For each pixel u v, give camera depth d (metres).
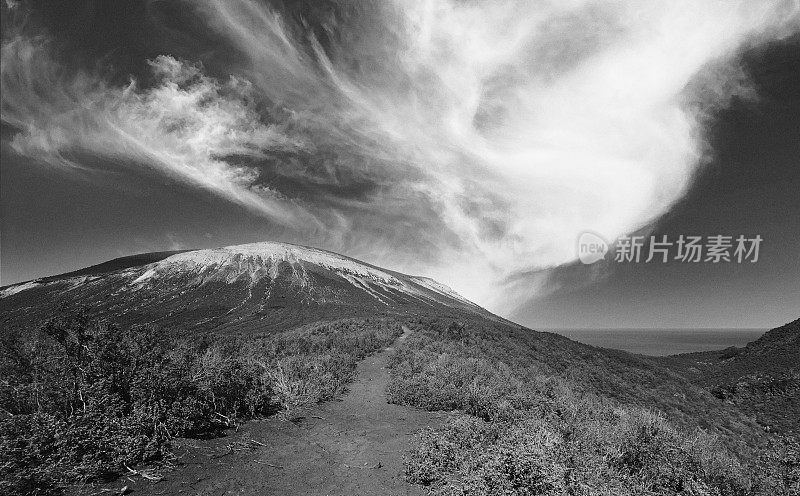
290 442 6.74
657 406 21.67
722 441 16.17
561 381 18.62
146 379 6.57
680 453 6.65
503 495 4.48
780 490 6.16
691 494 5.69
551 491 4.54
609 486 5.07
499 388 11.31
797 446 7.12
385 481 5.39
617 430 7.43
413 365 14.59
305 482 5.23
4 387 5.81
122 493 4.39
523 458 4.93
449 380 11.80
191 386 7.10
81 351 6.73
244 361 10.36
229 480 5.05
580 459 5.43
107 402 5.82
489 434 6.69
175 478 4.90
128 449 5.06
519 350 25.45
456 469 5.40
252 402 7.97
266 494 4.79
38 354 6.48
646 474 6.03
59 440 4.75
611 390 22.86
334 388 10.96
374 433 7.61
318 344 18.91
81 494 4.26
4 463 4.23
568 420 8.20
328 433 7.42
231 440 6.45
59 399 5.79
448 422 8.12
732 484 6.16
